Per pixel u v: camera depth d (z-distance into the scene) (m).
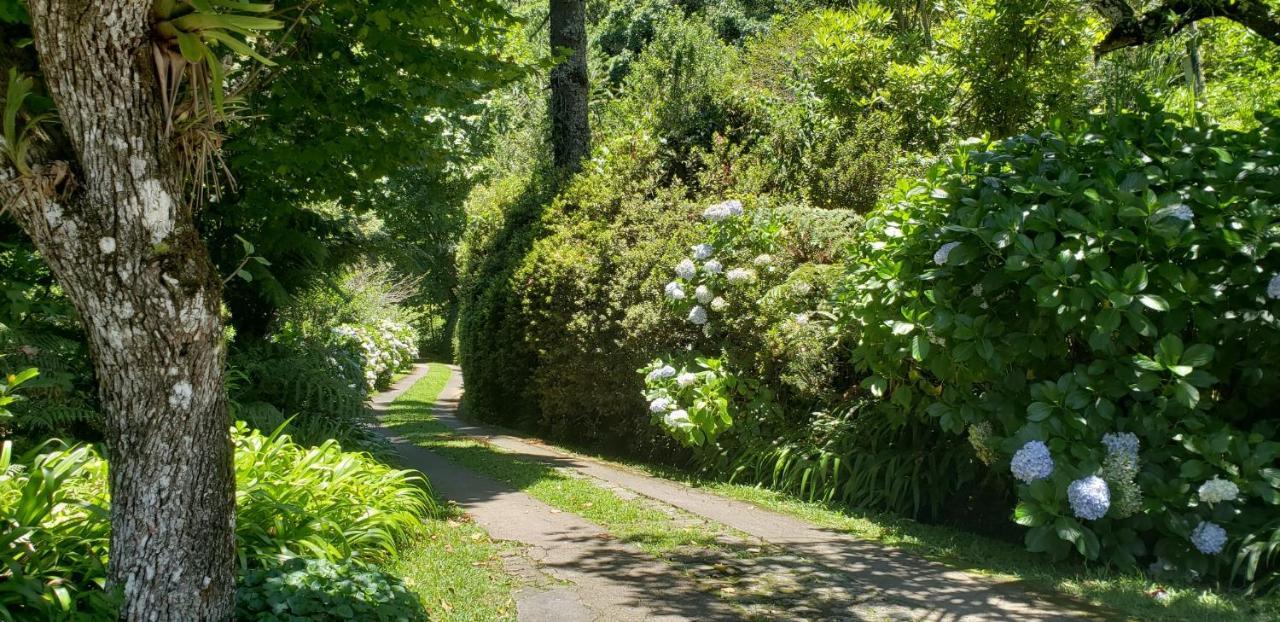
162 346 2.97
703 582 4.83
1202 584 4.75
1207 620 4.04
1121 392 5.01
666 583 4.81
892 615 4.25
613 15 32.16
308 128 8.26
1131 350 5.30
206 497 3.14
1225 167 5.07
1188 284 4.91
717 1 30.33
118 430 3.05
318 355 10.05
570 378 11.62
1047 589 4.68
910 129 11.80
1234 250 4.90
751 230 8.97
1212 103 10.71
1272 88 10.27
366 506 5.52
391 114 8.38
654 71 18.34
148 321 2.93
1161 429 4.94
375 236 11.31
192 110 3.01
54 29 2.63
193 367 3.06
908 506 6.61
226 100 3.19
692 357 9.04
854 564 5.23
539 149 23.42
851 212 8.98
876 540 5.88
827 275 7.98
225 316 9.73
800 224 8.86
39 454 5.75
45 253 2.88
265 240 8.68
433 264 32.41
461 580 4.81
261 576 3.81
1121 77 10.17
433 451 10.55
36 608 3.36
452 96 8.31
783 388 8.43
